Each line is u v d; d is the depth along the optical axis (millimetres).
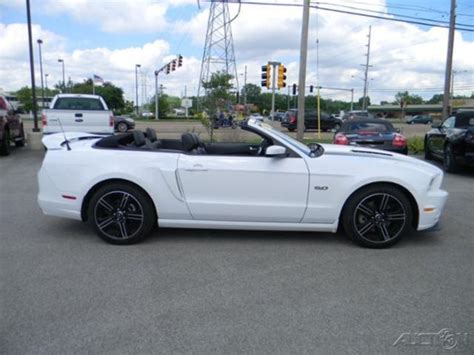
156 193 4738
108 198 4816
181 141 5379
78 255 4492
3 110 12797
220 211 4777
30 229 5367
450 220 6047
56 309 3309
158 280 3877
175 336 2947
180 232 5289
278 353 2766
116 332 2990
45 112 11469
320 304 3445
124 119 28141
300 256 4535
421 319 3223
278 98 95062
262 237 5141
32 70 18828
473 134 9734
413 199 4785
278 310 3338
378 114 109062
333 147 5410
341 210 4801
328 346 2852
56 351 2754
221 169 4699
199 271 4102
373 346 2861
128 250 4668
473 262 4422
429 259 4492
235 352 2770
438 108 101750
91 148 4922
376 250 4758
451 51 18484
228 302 3463
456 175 10406
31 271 4051
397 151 10109
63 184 4836
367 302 3490
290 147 4809
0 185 8133
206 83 18531
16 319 3152
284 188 4719
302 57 16969
